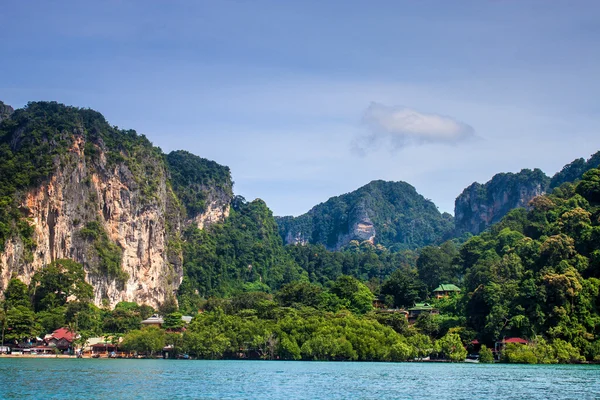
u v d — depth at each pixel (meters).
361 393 127.62
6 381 139.50
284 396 122.44
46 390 125.19
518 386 141.75
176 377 154.88
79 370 171.38
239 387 135.00
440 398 121.69
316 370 180.75
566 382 150.50
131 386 133.88
